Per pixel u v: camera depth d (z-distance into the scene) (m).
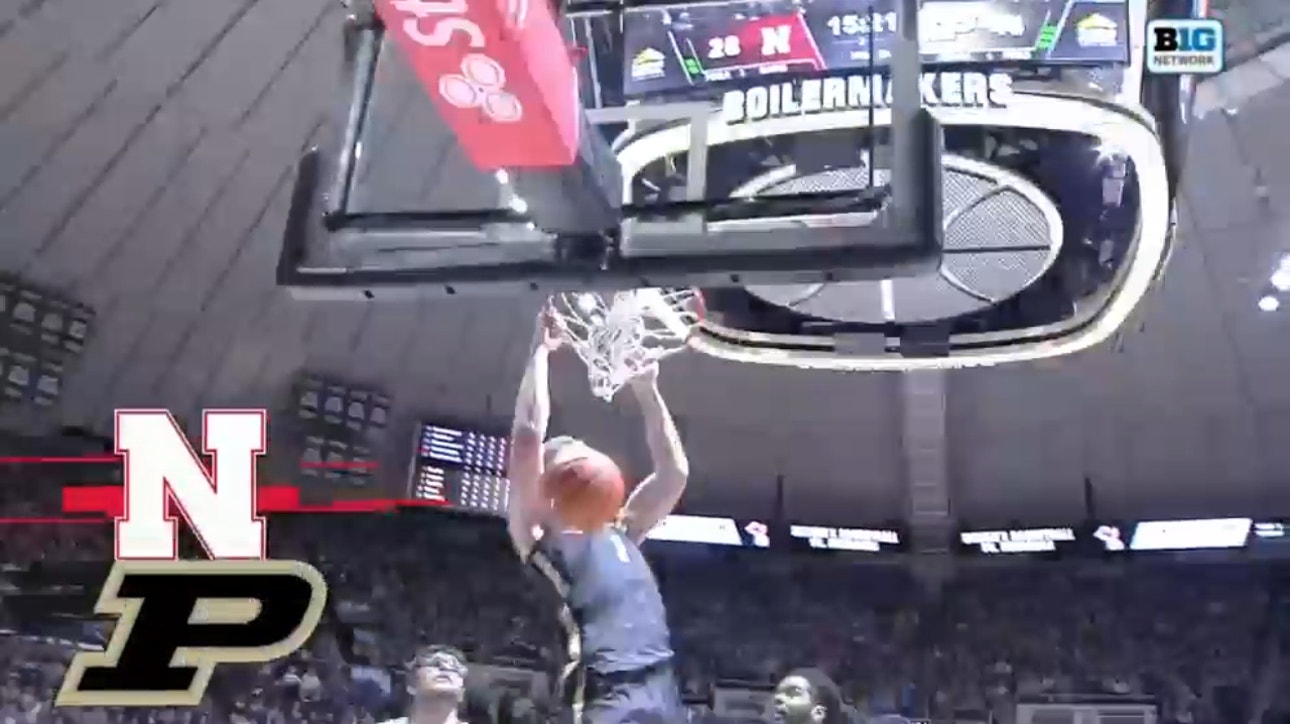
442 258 4.99
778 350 9.30
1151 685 21.52
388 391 19.98
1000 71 7.86
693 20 7.06
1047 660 21.89
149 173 16.33
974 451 22.00
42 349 17.64
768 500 22.61
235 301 18.20
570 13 5.25
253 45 14.98
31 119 15.44
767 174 7.39
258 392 19.42
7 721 17.00
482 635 20.66
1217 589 22.33
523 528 3.27
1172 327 19.62
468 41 3.74
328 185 5.16
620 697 3.01
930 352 9.23
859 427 21.86
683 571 23.12
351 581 20.42
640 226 4.87
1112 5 7.78
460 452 20.22
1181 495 21.59
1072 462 21.81
